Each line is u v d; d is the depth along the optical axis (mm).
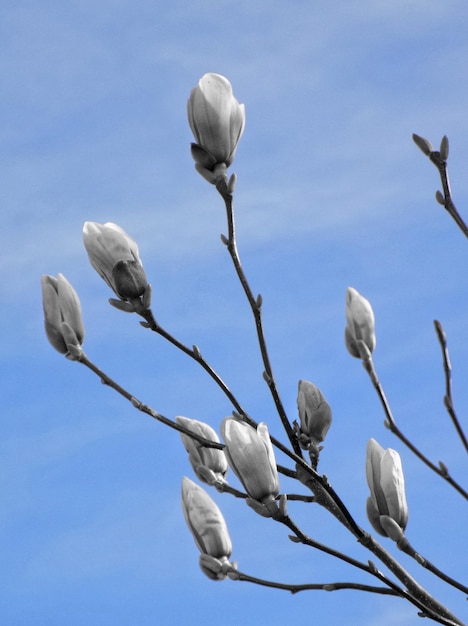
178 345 1221
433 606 1216
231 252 1202
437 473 1149
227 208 1205
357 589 1231
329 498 1244
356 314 1195
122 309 1215
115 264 1213
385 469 1223
